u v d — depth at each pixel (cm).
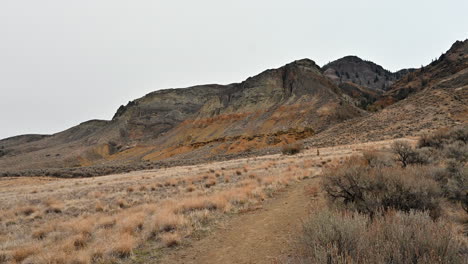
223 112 17725
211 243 666
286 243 575
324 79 18188
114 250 637
